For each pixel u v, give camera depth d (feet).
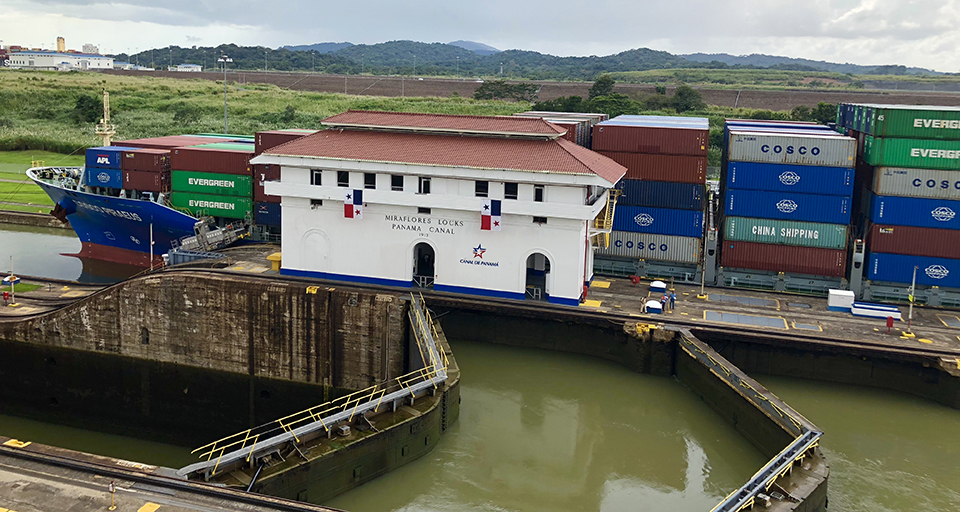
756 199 208.74
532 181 183.83
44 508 102.06
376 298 187.11
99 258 298.76
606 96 586.45
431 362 159.22
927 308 199.31
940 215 196.65
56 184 294.46
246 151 258.37
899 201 198.59
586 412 164.76
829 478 137.80
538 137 195.42
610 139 218.59
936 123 192.34
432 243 196.24
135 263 290.76
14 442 119.96
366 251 201.16
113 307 199.82
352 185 198.49
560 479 138.92
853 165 200.23
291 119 587.68
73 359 204.23
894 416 162.30
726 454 148.05
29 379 206.59
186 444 193.16
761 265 212.02
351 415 135.64
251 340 196.54
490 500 132.36
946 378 165.07
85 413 206.18
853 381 174.81
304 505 105.09
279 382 197.88
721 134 470.80
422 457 145.38
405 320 187.01
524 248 191.11
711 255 214.48
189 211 266.16
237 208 260.42
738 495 117.08
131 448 185.68
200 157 259.60
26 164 481.05
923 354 166.81
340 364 192.95
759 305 199.82
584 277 200.34
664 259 221.05
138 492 107.24
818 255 207.21
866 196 212.84
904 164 196.65
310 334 192.85
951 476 139.85
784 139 203.92
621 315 187.52
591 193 196.54
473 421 160.15
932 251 198.90
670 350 180.24
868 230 207.00
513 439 153.17
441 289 198.29
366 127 208.44
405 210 195.83
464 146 195.62
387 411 143.95
